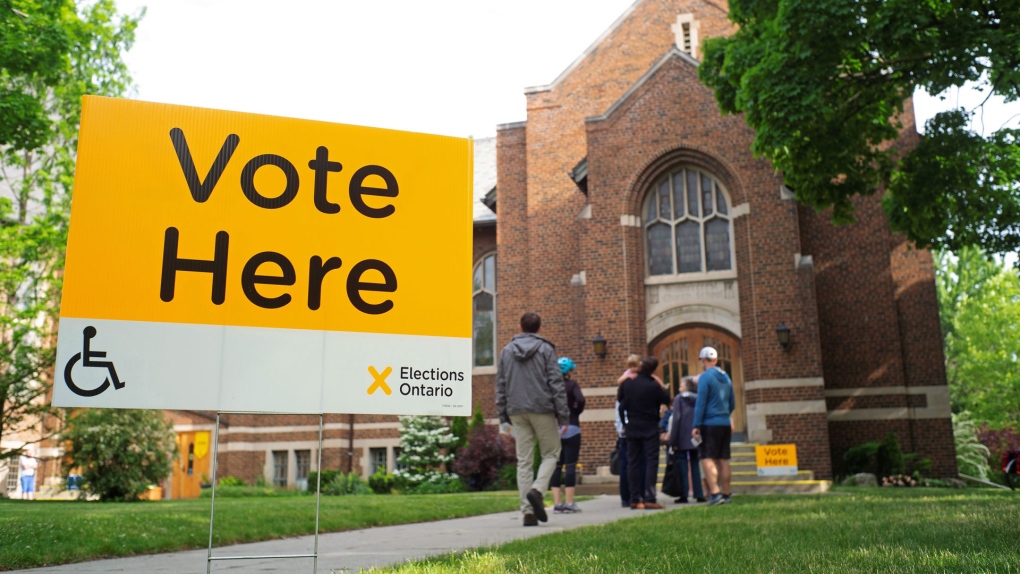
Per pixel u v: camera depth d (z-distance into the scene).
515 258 22.36
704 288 19.08
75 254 3.69
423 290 4.09
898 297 19.73
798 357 17.72
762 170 18.69
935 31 10.08
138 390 3.65
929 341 19.31
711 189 19.50
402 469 23.45
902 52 10.37
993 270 48.91
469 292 4.15
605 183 19.67
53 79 13.67
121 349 3.66
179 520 7.14
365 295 4.00
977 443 37.91
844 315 19.72
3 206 19.58
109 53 21.05
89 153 3.77
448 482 21.50
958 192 12.55
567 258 21.44
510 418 7.45
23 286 21.27
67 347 3.62
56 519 6.97
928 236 12.98
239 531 6.71
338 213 4.04
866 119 12.34
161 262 3.77
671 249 19.53
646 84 19.80
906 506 8.05
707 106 19.30
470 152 4.30
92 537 5.83
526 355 7.29
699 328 19.14
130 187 3.79
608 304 19.12
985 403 37.81
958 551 4.18
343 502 11.07
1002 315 37.66
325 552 5.58
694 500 11.79
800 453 17.36
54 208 19.95
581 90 22.55
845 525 5.92
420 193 4.18
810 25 10.53
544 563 4.04
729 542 4.89
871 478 17.56
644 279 19.52
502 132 23.30
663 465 17.14
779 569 3.64
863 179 13.02
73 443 18.34
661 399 9.84
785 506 8.52
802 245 20.23
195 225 3.84
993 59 9.95
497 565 4.01
